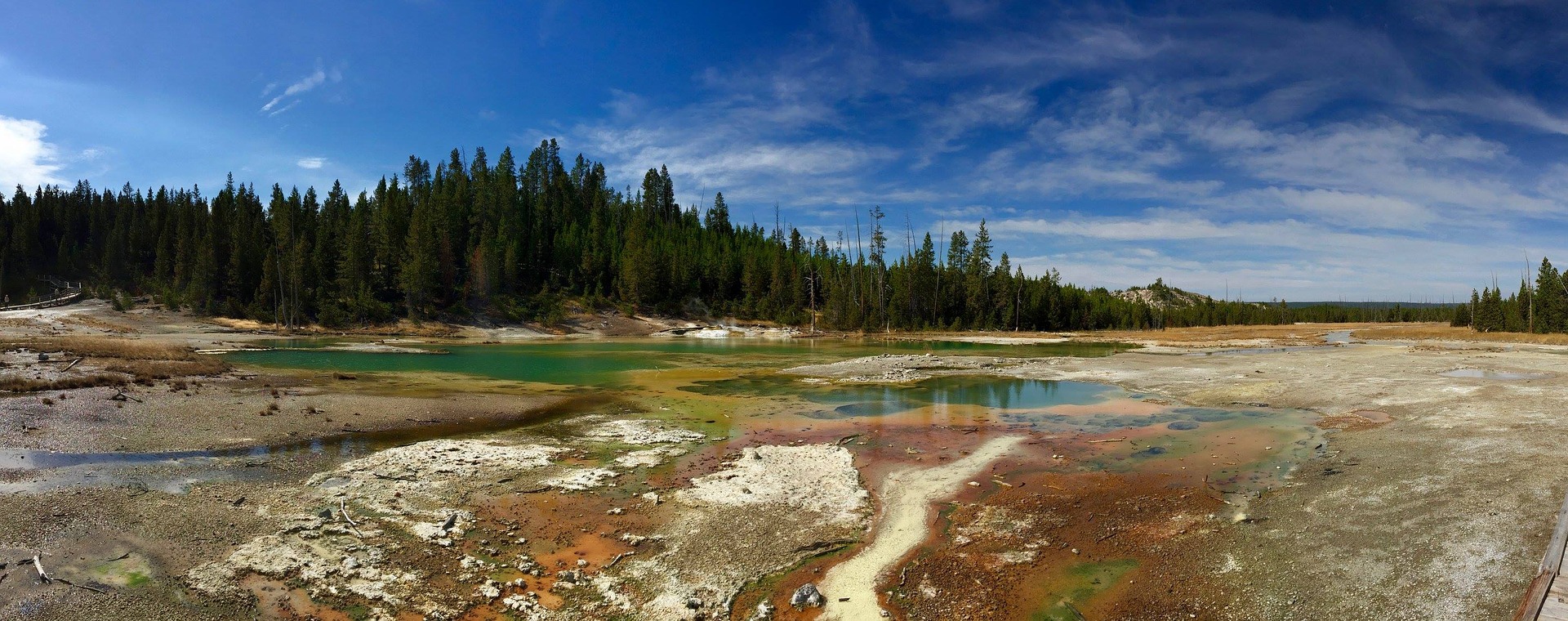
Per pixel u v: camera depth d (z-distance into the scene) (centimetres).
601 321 8788
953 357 4925
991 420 2414
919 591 1023
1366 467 1622
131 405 2164
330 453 1748
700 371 3975
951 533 1258
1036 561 1131
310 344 5881
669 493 1463
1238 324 15500
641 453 1833
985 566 1109
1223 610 957
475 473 1572
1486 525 1155
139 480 1462
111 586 966
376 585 1000
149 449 1725
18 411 1969
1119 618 944
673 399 2866
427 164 12375
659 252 10038
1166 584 1038
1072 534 1247
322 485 1455
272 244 8956
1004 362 4503
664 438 2027
